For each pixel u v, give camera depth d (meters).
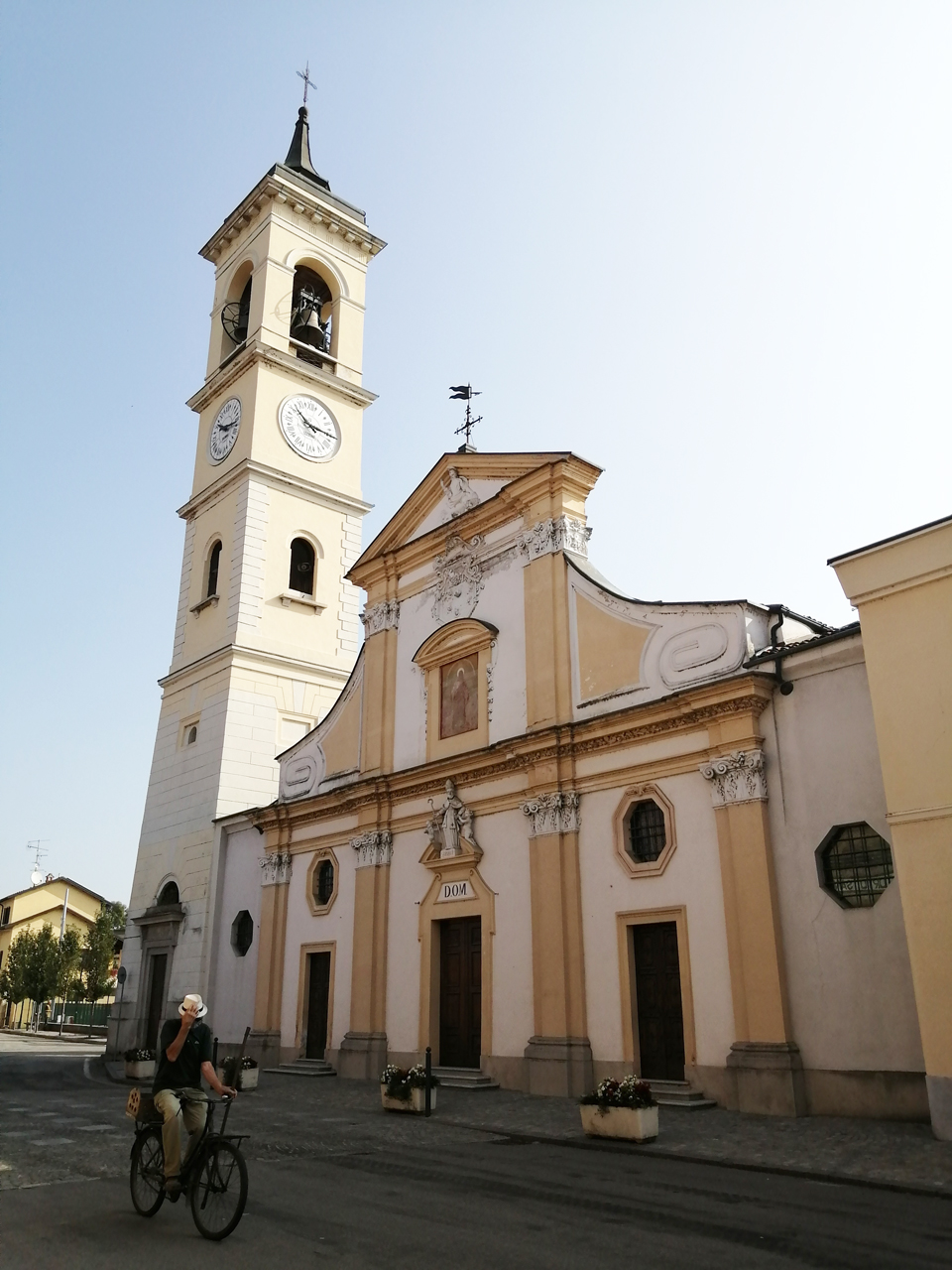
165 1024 9.23
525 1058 19.70
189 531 39.50
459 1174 11.11
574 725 20.52
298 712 34.91
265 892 29.03
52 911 77.56
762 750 17.39
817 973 15.76
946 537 13.78
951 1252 7.62
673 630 19.70
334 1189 10.18
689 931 17.70
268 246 39.41
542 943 20.03
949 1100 12.39
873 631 14.41
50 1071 28.33
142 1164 9.05
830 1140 12.83
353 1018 24.33
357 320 41.56
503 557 24.30
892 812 13.62
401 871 24.67
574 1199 9.69
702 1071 16.81
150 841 35.19
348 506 38.69
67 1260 7.43
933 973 12.80
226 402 39.25
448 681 24.98
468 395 27.52
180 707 36.00
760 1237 8.12
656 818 19.09
